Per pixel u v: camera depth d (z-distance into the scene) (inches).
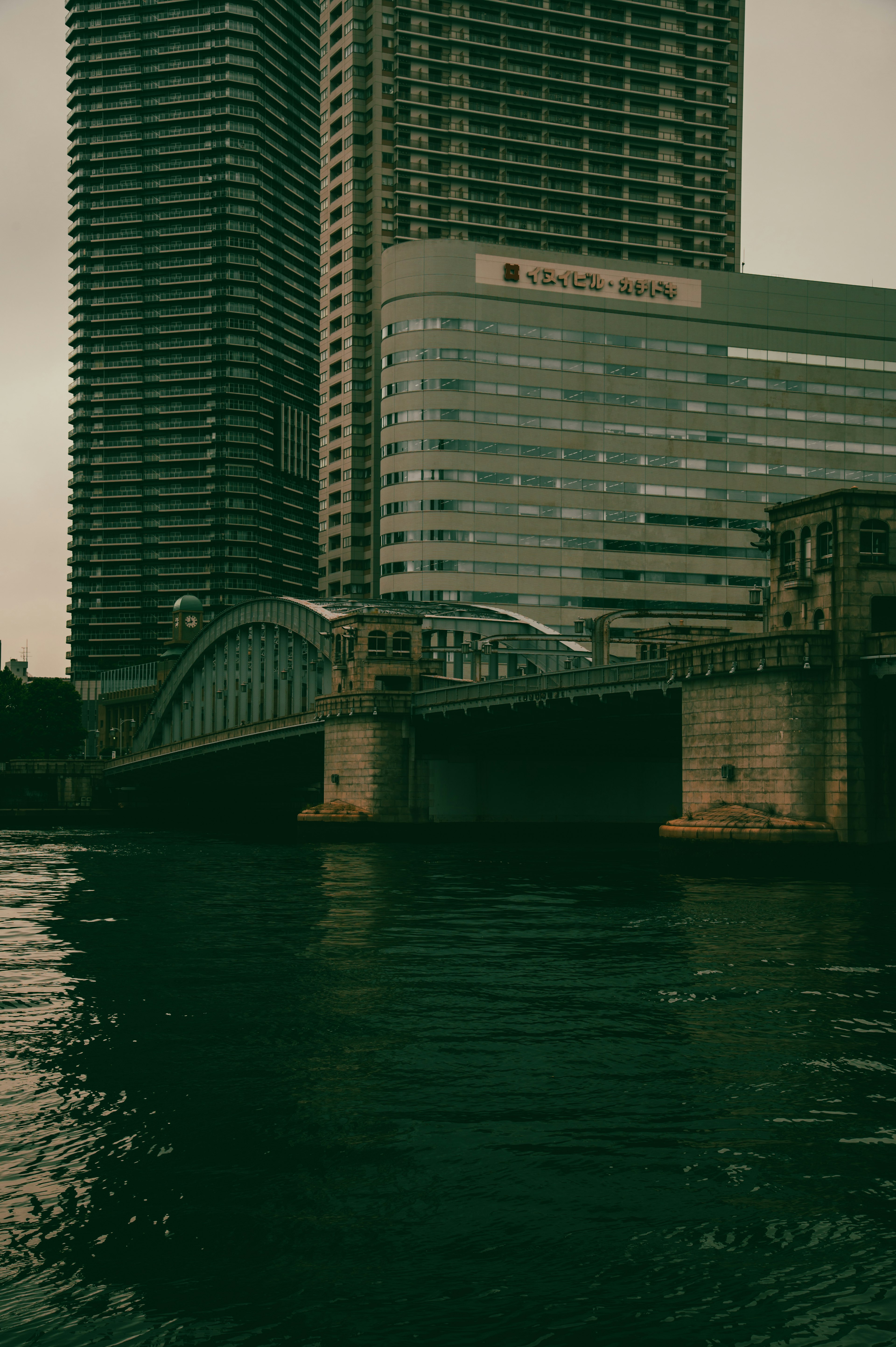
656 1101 571.2
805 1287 383.6
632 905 1422.2
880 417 5280.5
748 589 5059.1
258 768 4407.0
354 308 6067.9
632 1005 795.4
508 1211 442.3
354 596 6033.5
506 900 1499.8
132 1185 468.8
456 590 4699.8
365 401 6087.6
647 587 4931.1
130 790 5492.1
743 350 5123.0
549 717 2625.5
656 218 6382.9
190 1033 725.9
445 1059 652.1
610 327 4960.6
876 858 1818.4
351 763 3134.8
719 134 6510.8
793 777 1849.2
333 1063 647.8
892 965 958.4
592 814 3129.9
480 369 4785.9
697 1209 443.2
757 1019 748.6
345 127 6107.3
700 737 2039.9
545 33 6156.5
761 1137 518.3
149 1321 363.9
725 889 1616.6
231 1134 527.8
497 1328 360.2
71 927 1267.2
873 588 1862.7
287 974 940.6
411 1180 472.7
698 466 5034.5
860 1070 624.1
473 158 6053.2
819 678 1865.2
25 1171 484.4
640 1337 354.3
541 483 4832.7
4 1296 379.9
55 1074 629.6
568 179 6259.8
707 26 6471.5
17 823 5088.6
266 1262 402.6
